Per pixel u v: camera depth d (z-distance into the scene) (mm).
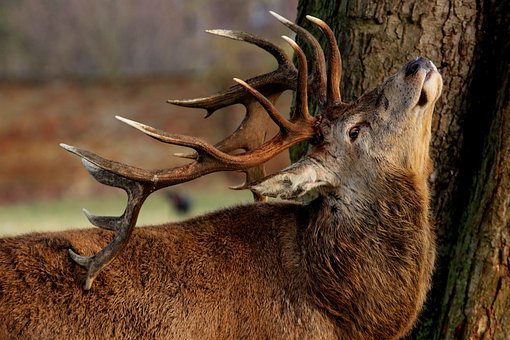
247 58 51719
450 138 10047
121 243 8438
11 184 45594
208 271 9016
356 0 10188
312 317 8992
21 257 8539
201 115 48281
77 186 45250
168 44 68750
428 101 8992
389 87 9141
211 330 8852
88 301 8523
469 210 9781
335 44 9469
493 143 9586
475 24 9883
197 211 32281
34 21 68812
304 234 9250
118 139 47594
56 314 8391
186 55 68750
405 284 9172
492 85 9898
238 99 10211
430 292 10164
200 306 8844
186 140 8602
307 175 9023
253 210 9641
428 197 9453
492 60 9906
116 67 66500
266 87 10164
